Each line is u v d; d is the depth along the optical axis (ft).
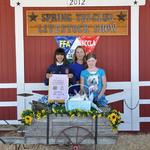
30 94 17.85
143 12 19.17
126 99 19.45
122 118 19.51
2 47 19.34
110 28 19.20
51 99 15.47
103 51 19.30
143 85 19.40
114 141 13.75
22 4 19.13
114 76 19.40
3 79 19.42
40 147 17.12
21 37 19.29
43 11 19.13
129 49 19.33
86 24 19.17
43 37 19.29
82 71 16.85
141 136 18.88
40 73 19.42
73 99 14.08
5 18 19.24
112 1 19.07
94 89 16.43
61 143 13.84
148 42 19.27
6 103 19.49
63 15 19.12
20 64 19.36
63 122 13.82
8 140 13.83
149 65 19.34
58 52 17.72
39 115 13.79
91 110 14.01
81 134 13.78
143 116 19.49
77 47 18.16
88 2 19.06
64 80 15.57
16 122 19.47
